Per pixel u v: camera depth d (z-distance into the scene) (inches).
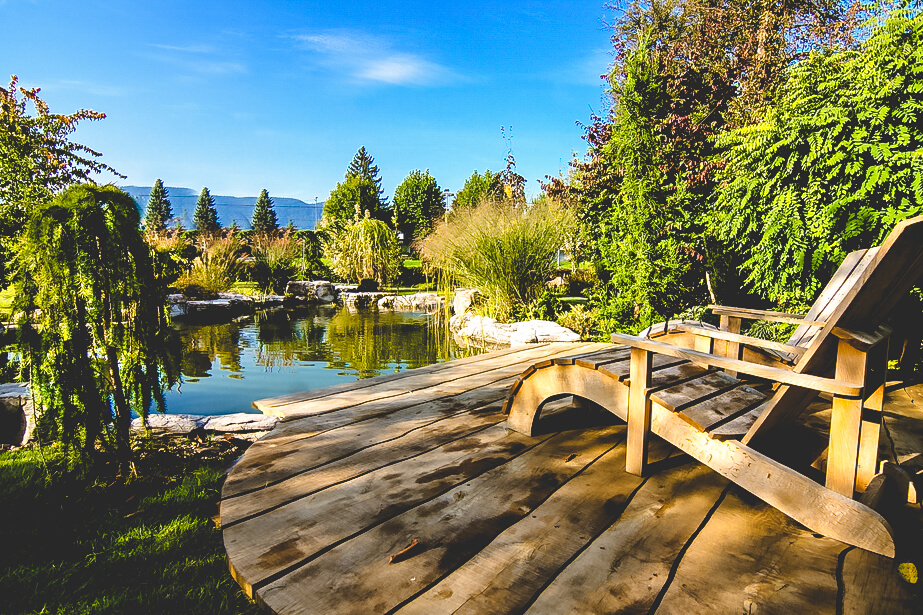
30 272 91.1
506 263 354.3
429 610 48.4
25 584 66.8
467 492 73.9
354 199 1457.9
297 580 53.0
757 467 64.5
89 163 238.1
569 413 110.3
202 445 118.2
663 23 338.3
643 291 217.2
